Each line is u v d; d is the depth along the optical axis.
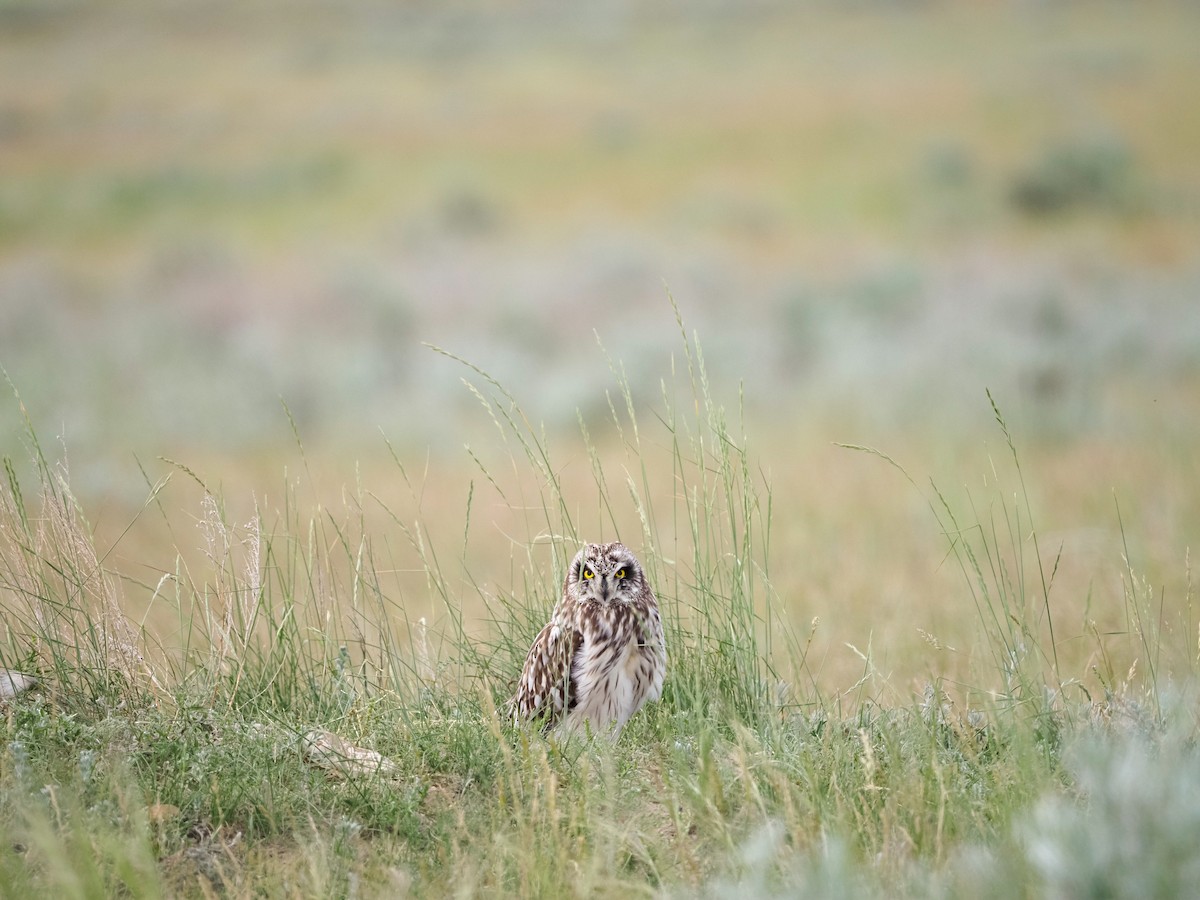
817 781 14.37
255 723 16.73
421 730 16.73
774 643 25.47
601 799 14.54
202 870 13.73
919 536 40.19
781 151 186.12
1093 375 72.94
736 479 19.81
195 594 19.28
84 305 118.25
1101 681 17.80
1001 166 161.50
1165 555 31.31
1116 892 10.18
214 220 172.62
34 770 14.89
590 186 176.75
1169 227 132.38
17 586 17.67
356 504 24.17
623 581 17.62
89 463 61.91
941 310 97.62
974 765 14.99
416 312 110.12
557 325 102.38
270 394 81.50
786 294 108.06
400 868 13.51
